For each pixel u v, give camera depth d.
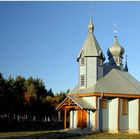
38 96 92.50
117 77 61.25
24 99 84.81
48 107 92.12
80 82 59.56
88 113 55.97
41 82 99.69
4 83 74.44
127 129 57.91
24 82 95.44
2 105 72.81
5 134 48.69
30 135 47.03
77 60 61.16
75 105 56.22
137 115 58.53
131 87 59.62
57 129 63.34
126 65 78.56
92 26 61.28
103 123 55.94
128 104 58.91
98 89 56.44
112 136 47.31
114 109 56.91
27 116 97.50
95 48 59.50
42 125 79.75
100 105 56.06
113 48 69.81
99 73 59.28
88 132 52.94
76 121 58.41
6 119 86.88
